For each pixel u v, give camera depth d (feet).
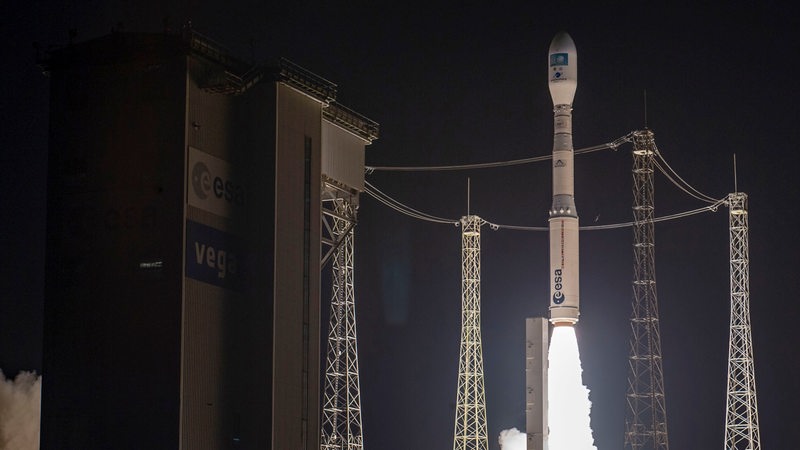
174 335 383.45
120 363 385.91
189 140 392.88
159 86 395.14
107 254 391.86
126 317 387.55
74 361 389.39
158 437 380.17
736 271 565.12
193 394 385.50
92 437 384.68
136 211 391.65
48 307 393.91
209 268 395.34
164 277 386.73
